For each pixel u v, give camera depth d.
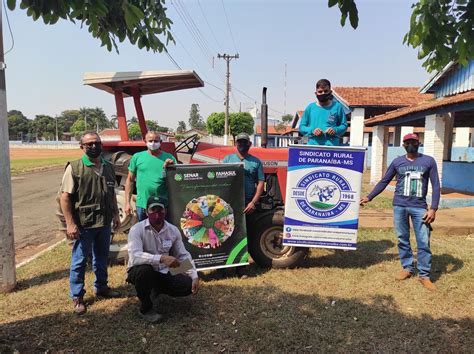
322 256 5.78
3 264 4.39
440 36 2.35
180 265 3.94
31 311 3.96
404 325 3.66
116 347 3.28
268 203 5.49
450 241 6.65
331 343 3.36
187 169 4.64
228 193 4.76
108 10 2.74
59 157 39.00
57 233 7.61
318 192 4.98
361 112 19.22
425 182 4.64
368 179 18.50
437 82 11.22
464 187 11.55
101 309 4.00
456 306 4.08
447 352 3.22
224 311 3.93
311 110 5.27
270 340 3.38
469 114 12.98
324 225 5.01
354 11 2.13
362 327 3.63
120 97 5.96
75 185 3.83
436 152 10.37
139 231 3.76
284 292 4.40
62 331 3.55
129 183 4.84
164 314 3.88
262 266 5.20
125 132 6.05
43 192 13.69
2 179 4.35
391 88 21.23
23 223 8.56
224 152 5.55
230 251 4.78
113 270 5.13
